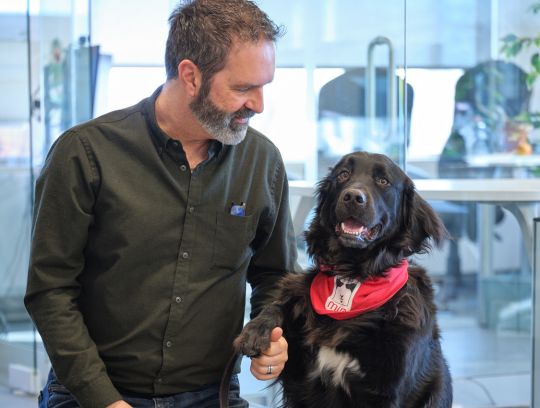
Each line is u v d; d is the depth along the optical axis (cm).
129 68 356
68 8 363
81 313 195
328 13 367
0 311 429
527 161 455
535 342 258
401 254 211
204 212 196
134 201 189
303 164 365
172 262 195
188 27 183
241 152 206
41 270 189
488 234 553
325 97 368
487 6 462
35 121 386
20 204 416
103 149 190
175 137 196
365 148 374
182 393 200
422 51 445
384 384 190
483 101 459
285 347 190
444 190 314
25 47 404
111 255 191
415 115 414
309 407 202
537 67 470
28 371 412
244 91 185
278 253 217
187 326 197
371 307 194
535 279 253
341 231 202
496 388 374
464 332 477
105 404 183
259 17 185
